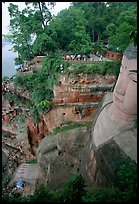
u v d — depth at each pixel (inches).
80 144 997.8
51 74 1239.5
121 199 420.2
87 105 1181.1
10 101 1455.5
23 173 1235.9
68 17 1348.4
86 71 1144.2
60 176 932.0
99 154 744.3
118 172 556.7
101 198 430.6
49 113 1244.5
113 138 719.7
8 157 1362.0
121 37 1090.7
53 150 1053.2
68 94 1194.6
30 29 1427.2
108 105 909.8
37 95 1284.4
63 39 1331.2
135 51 750.5
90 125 1033.5
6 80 1604.3
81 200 432.8
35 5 1362.0
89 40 1341.0
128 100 750.5
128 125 762.8
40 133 1363.2
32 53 1558.8
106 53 1369.3
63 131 1104.8
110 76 1136.2
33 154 1376.7
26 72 1433.3
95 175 736.3
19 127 1395.2
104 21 1518.2
